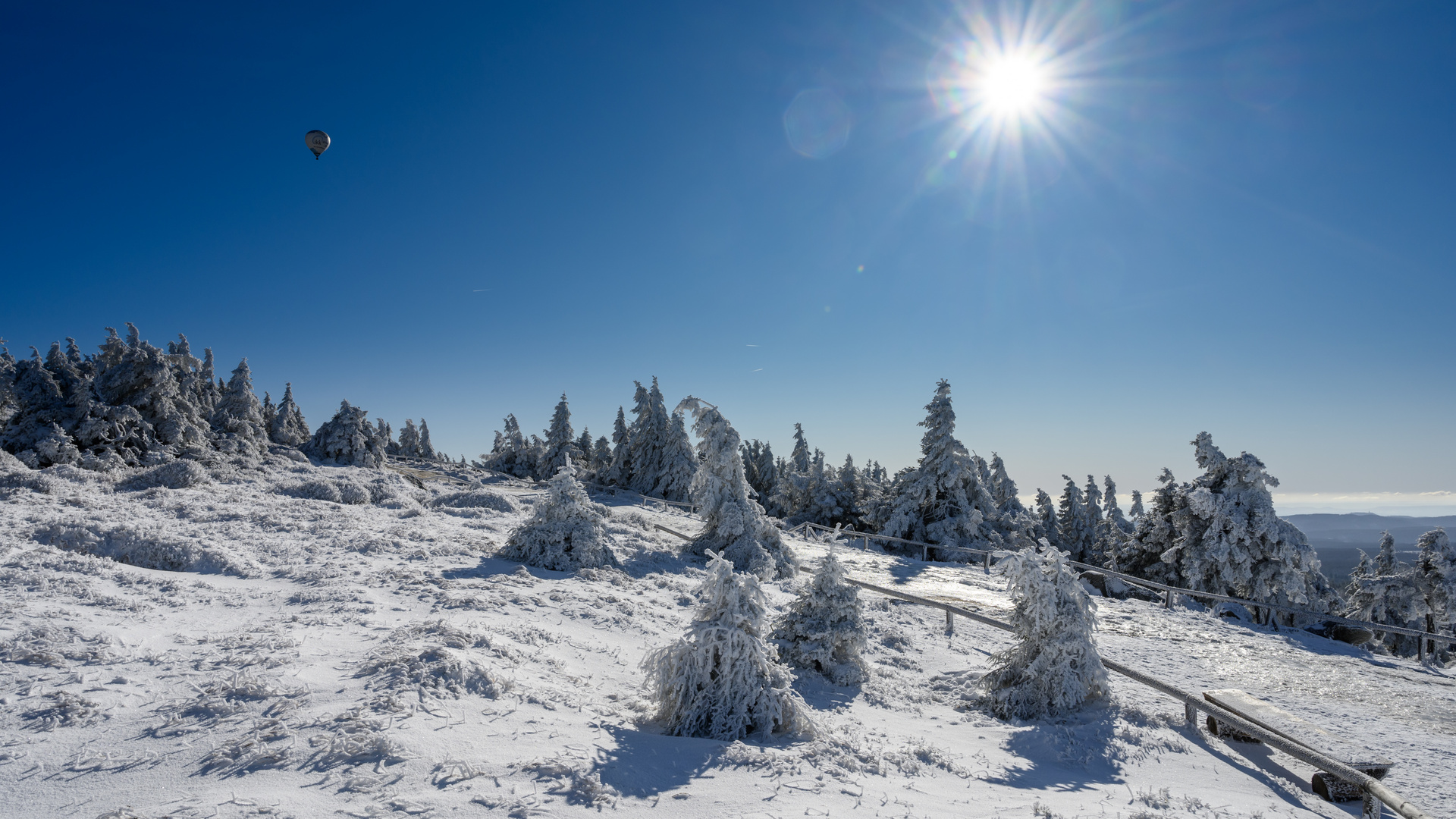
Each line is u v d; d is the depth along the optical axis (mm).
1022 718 8883
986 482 40875
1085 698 9242
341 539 14586
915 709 9070
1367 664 13898
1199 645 14820
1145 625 16547
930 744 7238
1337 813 6461
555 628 9719
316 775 4121
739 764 5449
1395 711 10641
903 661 11539
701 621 6957
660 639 10578
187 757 4270
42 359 29688
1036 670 9086
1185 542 23359
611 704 6992
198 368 46188
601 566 15906
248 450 37031
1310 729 7703
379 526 17484
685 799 4590
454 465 65250
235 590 9680
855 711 8414
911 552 29812
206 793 3822
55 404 28953
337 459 46969
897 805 5031
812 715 7680
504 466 58156
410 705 5223
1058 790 6109
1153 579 26078
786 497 42875
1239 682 11906
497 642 7711
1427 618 23328
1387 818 6551
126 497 17594
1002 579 21922
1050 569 9297
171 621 7598
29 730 4496
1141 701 9797
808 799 4859
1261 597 20797
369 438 49500
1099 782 6602
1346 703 10992
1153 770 7152
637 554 18828
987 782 6141
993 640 13719
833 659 10008
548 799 4188
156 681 5527
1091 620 9180
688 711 6535
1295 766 7711
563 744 5160
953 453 29812
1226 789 6770
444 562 13750
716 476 20578
